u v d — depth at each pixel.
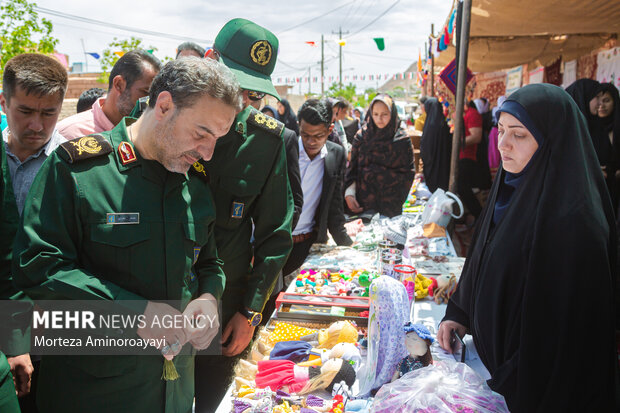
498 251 1.80
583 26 6.89
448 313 2.20
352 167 4.70
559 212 1.63
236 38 2.08
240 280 2.26
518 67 12.17
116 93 2.35
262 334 2.26
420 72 13.36
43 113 2.02
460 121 4.74
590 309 1.58
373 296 1.78
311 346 2.13
